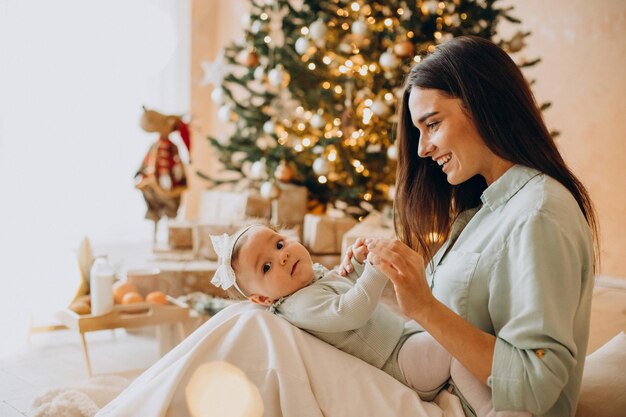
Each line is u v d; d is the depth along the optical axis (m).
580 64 3.93
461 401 1.25
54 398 1.82
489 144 1.27
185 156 5.63
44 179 4.58
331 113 3.63
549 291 1.11
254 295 1.47
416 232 1.55
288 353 1.23
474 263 1.25
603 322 2.36
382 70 3.50
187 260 3.68
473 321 1.26
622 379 1.39
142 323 2.65
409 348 1.33
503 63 1.28
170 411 1.21
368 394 1.22
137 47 5.05
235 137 4.08
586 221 1.26
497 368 1.12
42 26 4.50
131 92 5.06
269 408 1.20
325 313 1.32
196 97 5.63
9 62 4.34
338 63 3.67
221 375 1.22
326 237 3.49
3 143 4.34
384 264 1.18
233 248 1.50
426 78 1.30
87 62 4.77
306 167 3.93
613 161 3.84
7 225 4.35
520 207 1.22
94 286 2.55
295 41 3.83
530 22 4.12
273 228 1.72
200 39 5.62
